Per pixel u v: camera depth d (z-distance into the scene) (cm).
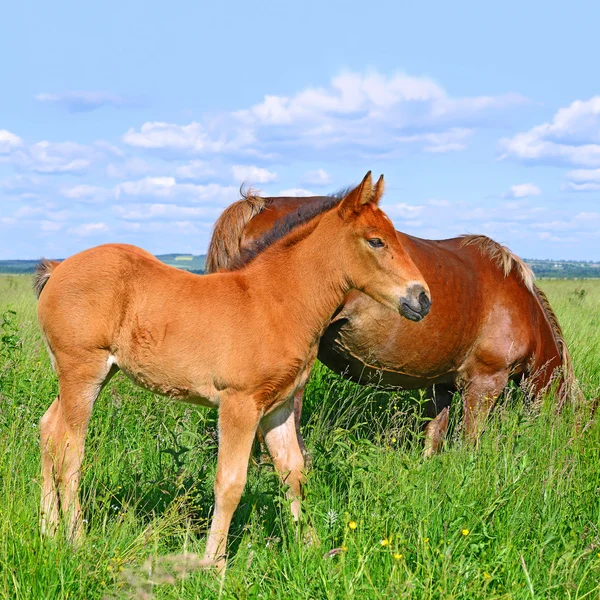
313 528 366
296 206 557
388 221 426
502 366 605
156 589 330
